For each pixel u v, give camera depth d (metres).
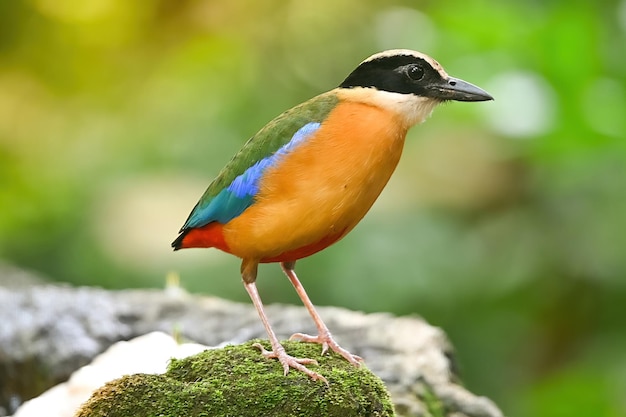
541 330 13.22
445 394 8.62
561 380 11.81
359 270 13.55
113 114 19.30
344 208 6.84
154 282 14.45
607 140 12.30
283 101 17.42
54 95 20.05
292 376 6.37
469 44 13.27
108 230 15.65
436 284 13.49
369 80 7.05
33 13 19.48
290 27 18.00
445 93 7.08
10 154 19.02
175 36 19.08
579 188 12.66
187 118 17.88
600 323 12.77
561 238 12.87
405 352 9.31
